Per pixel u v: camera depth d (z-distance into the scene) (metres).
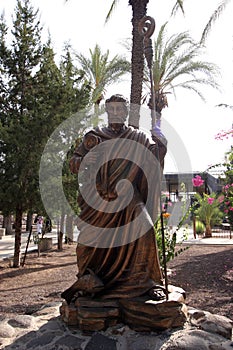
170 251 5.61
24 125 9.73
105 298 3.18
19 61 11.05
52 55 11.73
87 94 10.26
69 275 8.36
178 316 3.04
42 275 8.66
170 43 11.92
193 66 12.19
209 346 2.78
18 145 9.37
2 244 15.81
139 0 9.38
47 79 10.78
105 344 2.84
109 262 3.34
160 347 2.77
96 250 3.33
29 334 3.17
